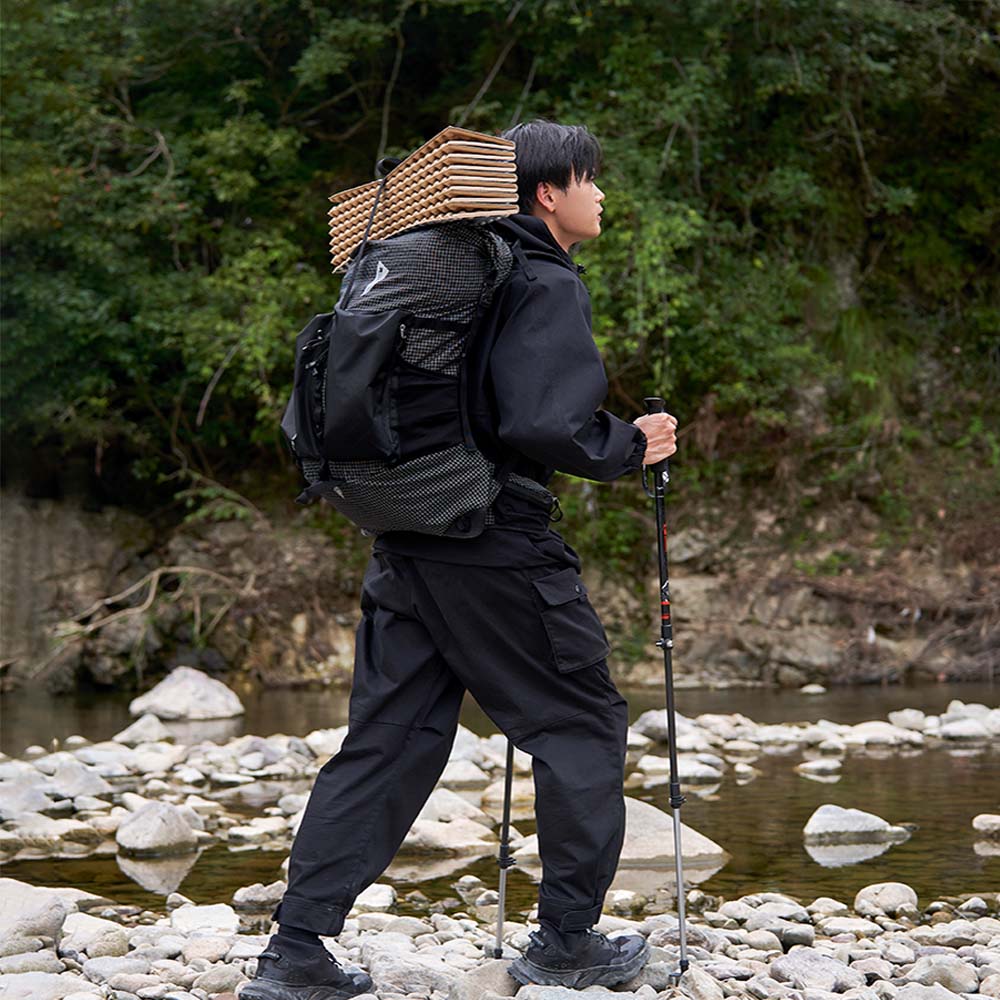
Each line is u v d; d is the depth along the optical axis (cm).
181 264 1547
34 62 1502
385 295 306
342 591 1466
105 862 539
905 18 1509
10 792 649
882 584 1399
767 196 1580
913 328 1689
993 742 872
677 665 1381
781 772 745
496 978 327
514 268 313
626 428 317
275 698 1248
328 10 1495
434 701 326
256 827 598
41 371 1452
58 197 1410
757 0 1443
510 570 316
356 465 308
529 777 730
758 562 1458
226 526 1500
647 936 400
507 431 303
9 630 1415
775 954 393
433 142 310
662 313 1373
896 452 1552
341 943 400
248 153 1531
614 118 1441
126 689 1385
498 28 1537
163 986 342
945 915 443
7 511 1451
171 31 1553
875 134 1680
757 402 1535
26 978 341
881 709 1067
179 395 1509
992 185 1719
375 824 317
